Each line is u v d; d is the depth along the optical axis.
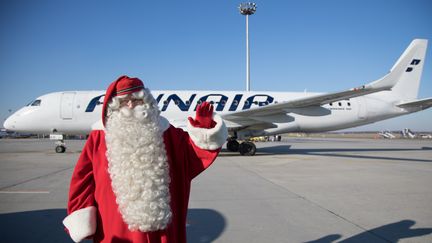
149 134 1.72
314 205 5.10
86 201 1.86
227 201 5.37
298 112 12.67
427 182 7.31
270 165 10.48
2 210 4.75
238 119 13.30
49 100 13.93
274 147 22.16
